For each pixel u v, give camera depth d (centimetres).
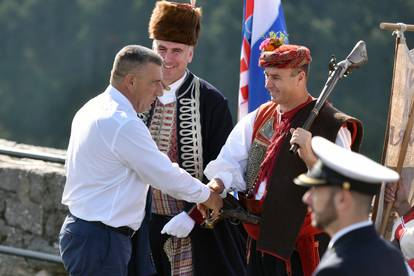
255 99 1199
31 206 1384
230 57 8456
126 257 1045
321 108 1016
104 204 1027
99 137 1015
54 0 9569
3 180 1391
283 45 1025
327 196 765
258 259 1068
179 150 1136
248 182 1062
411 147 1079
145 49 1032
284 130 1031
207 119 1137
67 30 9494
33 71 9438
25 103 9362
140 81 1023
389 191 1078
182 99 1134
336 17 8069
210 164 1083
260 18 1192
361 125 1009
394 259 758
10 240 1398
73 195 1041
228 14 8575
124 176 1027
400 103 1074
